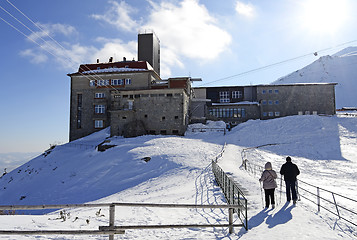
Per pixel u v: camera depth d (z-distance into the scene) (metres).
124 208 12.92
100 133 56.12
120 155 36.84
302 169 28.83
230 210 7.38
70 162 41.00
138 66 59.84
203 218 9.42
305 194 13.92
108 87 58.78
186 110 54.41
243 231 7.41
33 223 8.58
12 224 8.16
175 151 35.34
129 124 51.03
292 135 45.41
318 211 9.74
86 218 10.10
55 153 46.38
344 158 34.16
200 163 28.81
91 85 59.62
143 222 9.08
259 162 31.55
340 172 26.80
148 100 52.09
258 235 7.00
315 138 42.91
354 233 7.45
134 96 52.75
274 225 7.86
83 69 62.16
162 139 43.75
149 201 13.95
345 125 48.00
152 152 35.59
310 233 7.14
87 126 58.75
